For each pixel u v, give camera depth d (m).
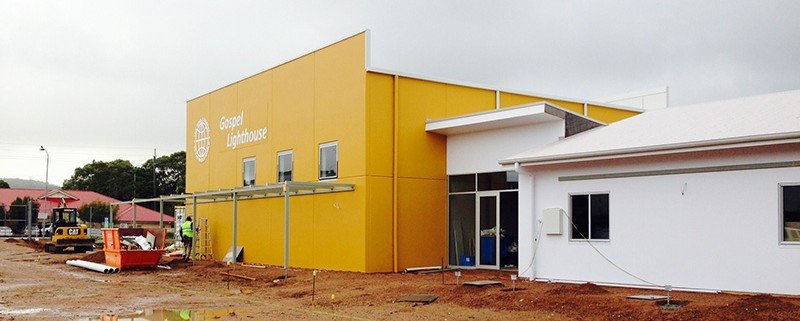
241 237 27.91
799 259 13.07
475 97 23.81
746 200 13.84
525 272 17.77
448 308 13.86
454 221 22.77
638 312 11.85
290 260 24.38
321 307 14.88
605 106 27.00
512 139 21.09
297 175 24.38
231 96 29.22
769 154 13.55
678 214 14.88
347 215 21.67
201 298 16.86
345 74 22.06
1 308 15.20
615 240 15.94
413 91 22.23
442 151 22.92
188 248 28.47
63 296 17.39
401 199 21.70
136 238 25.91
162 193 91.75
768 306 11.30
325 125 22.92
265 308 14.95
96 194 79.19
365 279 18.98
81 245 39.12
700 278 14.45
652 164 15.37
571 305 12.92
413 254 21.84
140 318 13.59
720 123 15.48
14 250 41.47
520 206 18.02
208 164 31.02
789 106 15.52
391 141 21.70
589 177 16.53
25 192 79.50
